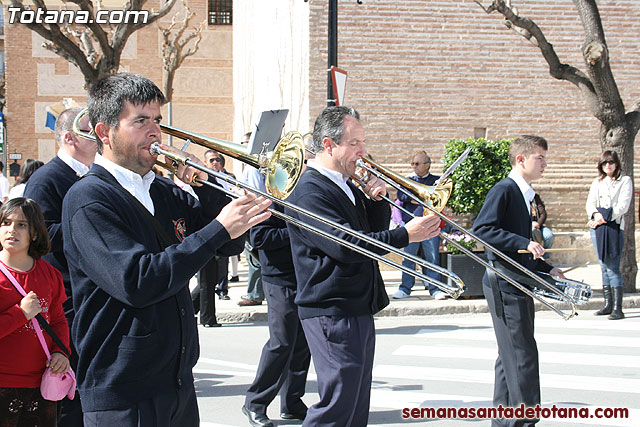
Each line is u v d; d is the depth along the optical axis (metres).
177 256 2.51
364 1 13.54
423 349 7.54
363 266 3.87
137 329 2.61
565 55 14.20
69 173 3.96
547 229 12.27
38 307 3.48
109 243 2.54
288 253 5.07
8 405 3.48
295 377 5.29
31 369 3.52
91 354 2.64
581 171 14.11
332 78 9.36
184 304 2.79
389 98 13.69
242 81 20.66
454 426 5.14
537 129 14.12
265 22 16.69
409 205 10.21
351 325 3.80
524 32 10.87
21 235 3.53
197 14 23.75
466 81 13.90
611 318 9.14
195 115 23.78
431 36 13.76
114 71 11.77
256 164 3.06
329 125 3.93
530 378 4.39
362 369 3.80
